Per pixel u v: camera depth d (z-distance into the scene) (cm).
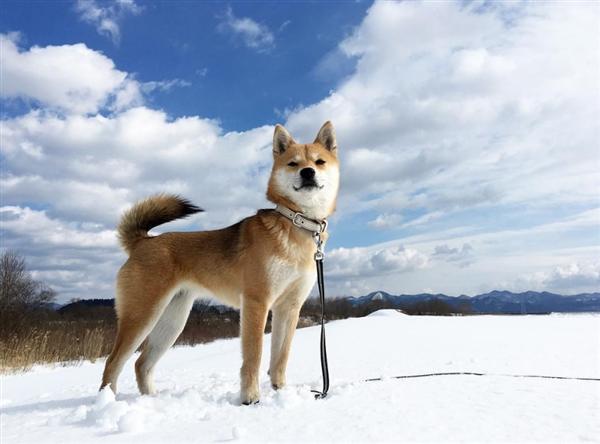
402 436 49
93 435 59
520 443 46
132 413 61
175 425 61
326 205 90
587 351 134
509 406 60
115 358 90
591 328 228
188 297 103
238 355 197
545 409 58
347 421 56
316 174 87
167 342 100
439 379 82
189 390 88
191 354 254
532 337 183
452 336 201
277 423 58
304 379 101
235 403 76
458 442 47
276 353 91
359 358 138
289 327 91
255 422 59
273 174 92
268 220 86
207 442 51
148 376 98
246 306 83
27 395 125
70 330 366
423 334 219
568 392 67
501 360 118
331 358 143
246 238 89
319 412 62
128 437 56
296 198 87
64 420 70
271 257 83
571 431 49
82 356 307
